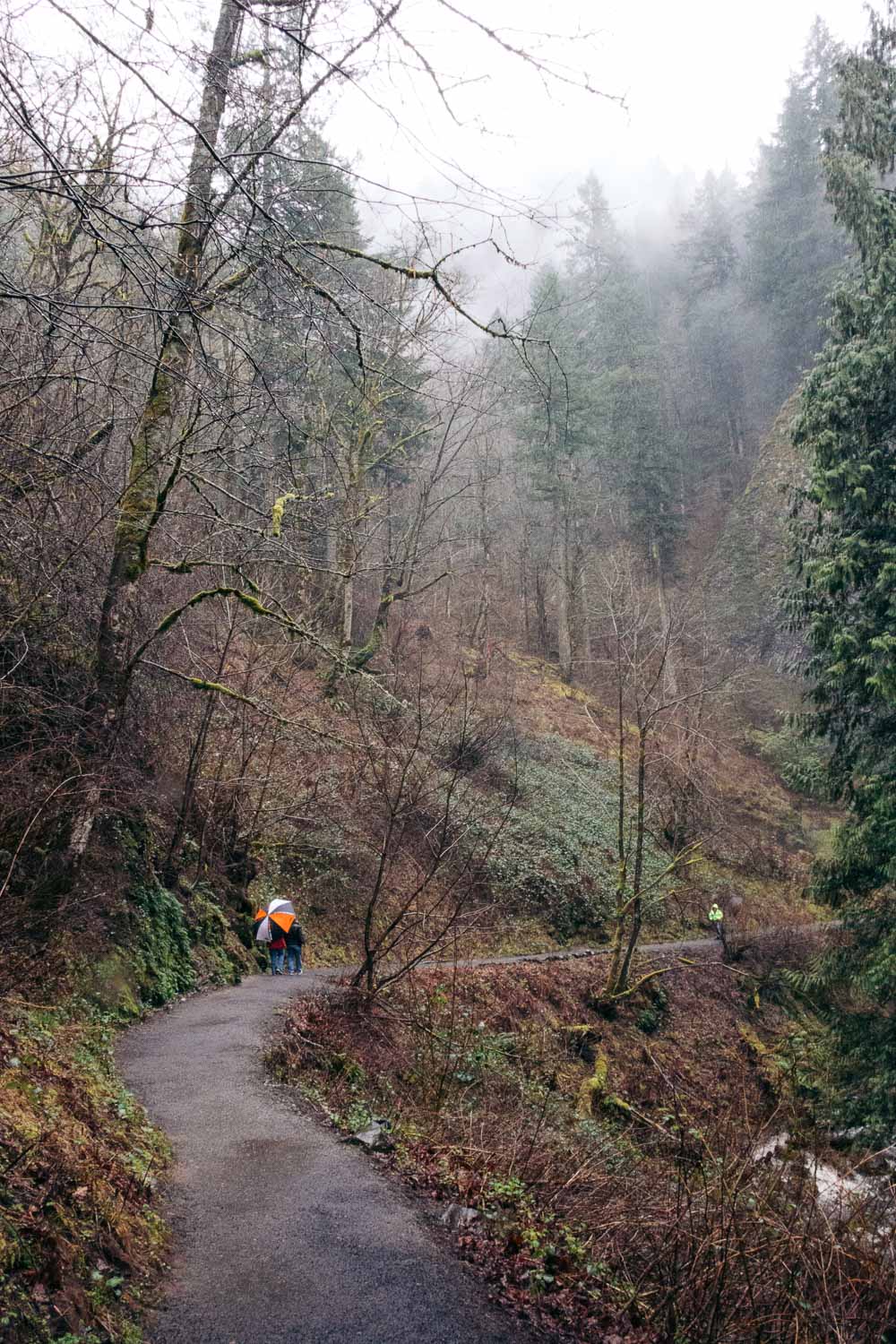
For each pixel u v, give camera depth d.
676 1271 6.04
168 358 5.70
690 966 25.08
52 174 3.26
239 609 16.27
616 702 42.19
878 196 17.70
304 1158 7.01
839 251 63.09
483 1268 5.78
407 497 30.45
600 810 32.31
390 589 27.22
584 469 56.06
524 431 41.69
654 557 50.94
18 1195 4.38
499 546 52.47
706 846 33.78
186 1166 6.50
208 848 17.16
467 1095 11.64
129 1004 10.40
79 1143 5.44
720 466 69.25
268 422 8.61
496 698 33.34
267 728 17.38
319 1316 4.70
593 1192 7.37
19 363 6.56
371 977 12.90
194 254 5.05
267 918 15.98
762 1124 8.62
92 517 9.81
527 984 19.89
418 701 16.23
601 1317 5.62
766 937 26.77
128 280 5.28
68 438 8.12
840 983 17.20
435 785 18.33
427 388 13.43
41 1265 4.00
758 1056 21.52
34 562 8.63
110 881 11.75
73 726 9.70
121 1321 4.16
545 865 27.12
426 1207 6.52
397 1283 5.23
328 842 19.88
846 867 16.66
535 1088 13.91
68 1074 6.67
